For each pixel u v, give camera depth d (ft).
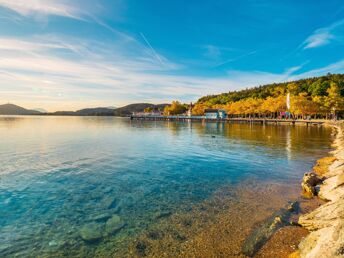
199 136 150.10
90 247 25.93
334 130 188.03
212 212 34.53
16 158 73.00
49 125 273.54
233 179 52.16
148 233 28.71
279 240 26.53
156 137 143.43
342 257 18.26
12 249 25.58
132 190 44.39
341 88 321.93
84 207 36.47
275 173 57.31
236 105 450.71
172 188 45.75
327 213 28.19
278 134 161.27
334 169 53.21
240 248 25.31
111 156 77.87
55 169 59.41
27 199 39.42
